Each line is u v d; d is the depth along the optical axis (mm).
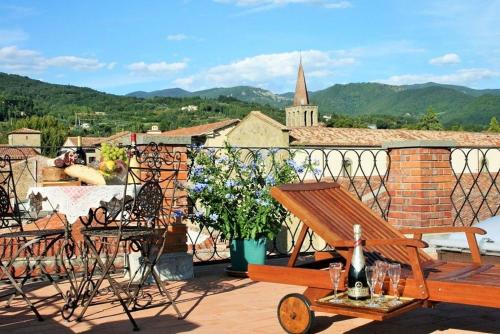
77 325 3980
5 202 5105
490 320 4098
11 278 4121
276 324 3957
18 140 66375
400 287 3412
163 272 5613
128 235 4027
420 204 6695
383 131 35719
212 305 4566
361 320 4082
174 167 6039
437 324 3984
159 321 4070
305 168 6441
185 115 105000
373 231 4055
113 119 104938
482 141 34719
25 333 3795
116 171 4891
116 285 4418
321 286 3660
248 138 32438
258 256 5770
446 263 4070
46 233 4367
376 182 15633
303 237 3953
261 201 5691
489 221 4938
